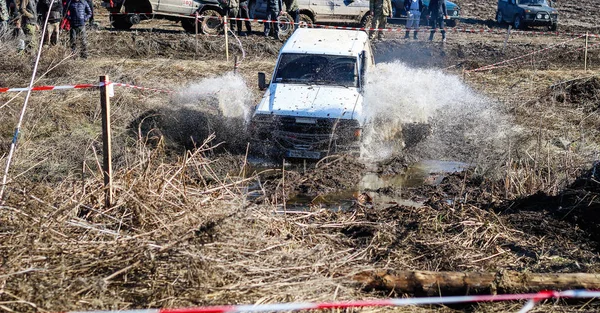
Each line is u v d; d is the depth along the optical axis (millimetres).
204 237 5281
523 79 16234
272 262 5305
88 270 5004
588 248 6543
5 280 4641
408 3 21250
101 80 6039
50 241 5230
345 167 9766
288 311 4688
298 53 11305
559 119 12555
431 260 6109
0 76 12453
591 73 16922
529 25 25500
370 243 6348
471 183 9195
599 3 36438
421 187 9078
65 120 10734
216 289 4793
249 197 8336
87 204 6238
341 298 4988
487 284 5277
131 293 4816
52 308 4461
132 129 10703
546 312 5125
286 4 21219
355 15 22953
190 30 21891
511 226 7055
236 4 20594
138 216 5867
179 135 10898
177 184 6660
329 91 10711
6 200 5762
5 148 9133
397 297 5332
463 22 27531
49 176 8492
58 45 14648
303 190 8852
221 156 10141
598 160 8844
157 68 15453
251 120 10430
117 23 21062
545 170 9188
